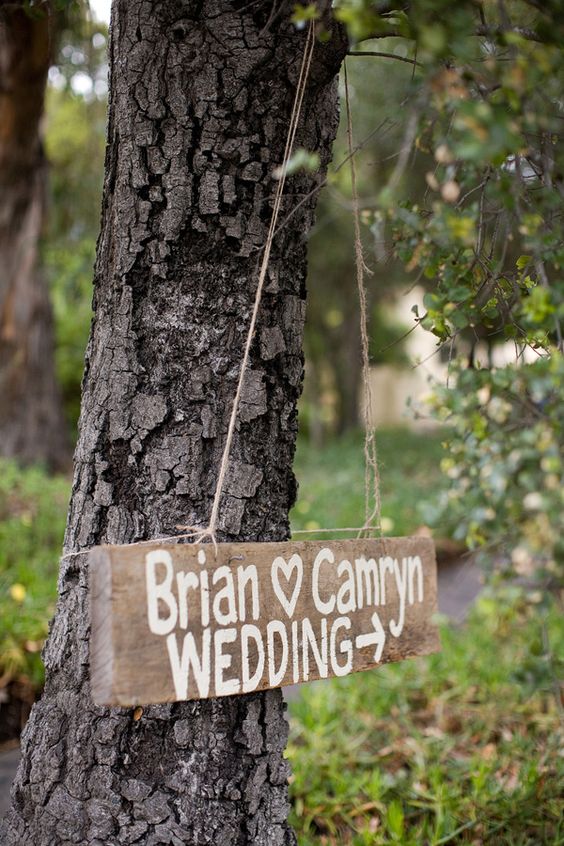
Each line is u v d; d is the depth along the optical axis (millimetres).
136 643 1607
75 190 9484
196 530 1797
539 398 1711
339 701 4297
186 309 2031
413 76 1986
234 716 2033
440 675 4645
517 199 1741
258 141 2041
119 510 2020
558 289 1670
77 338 13500
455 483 1872
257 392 2070
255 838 2027
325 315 19062
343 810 3195
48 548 5934
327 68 2051
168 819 1958
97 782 1970
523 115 1522
